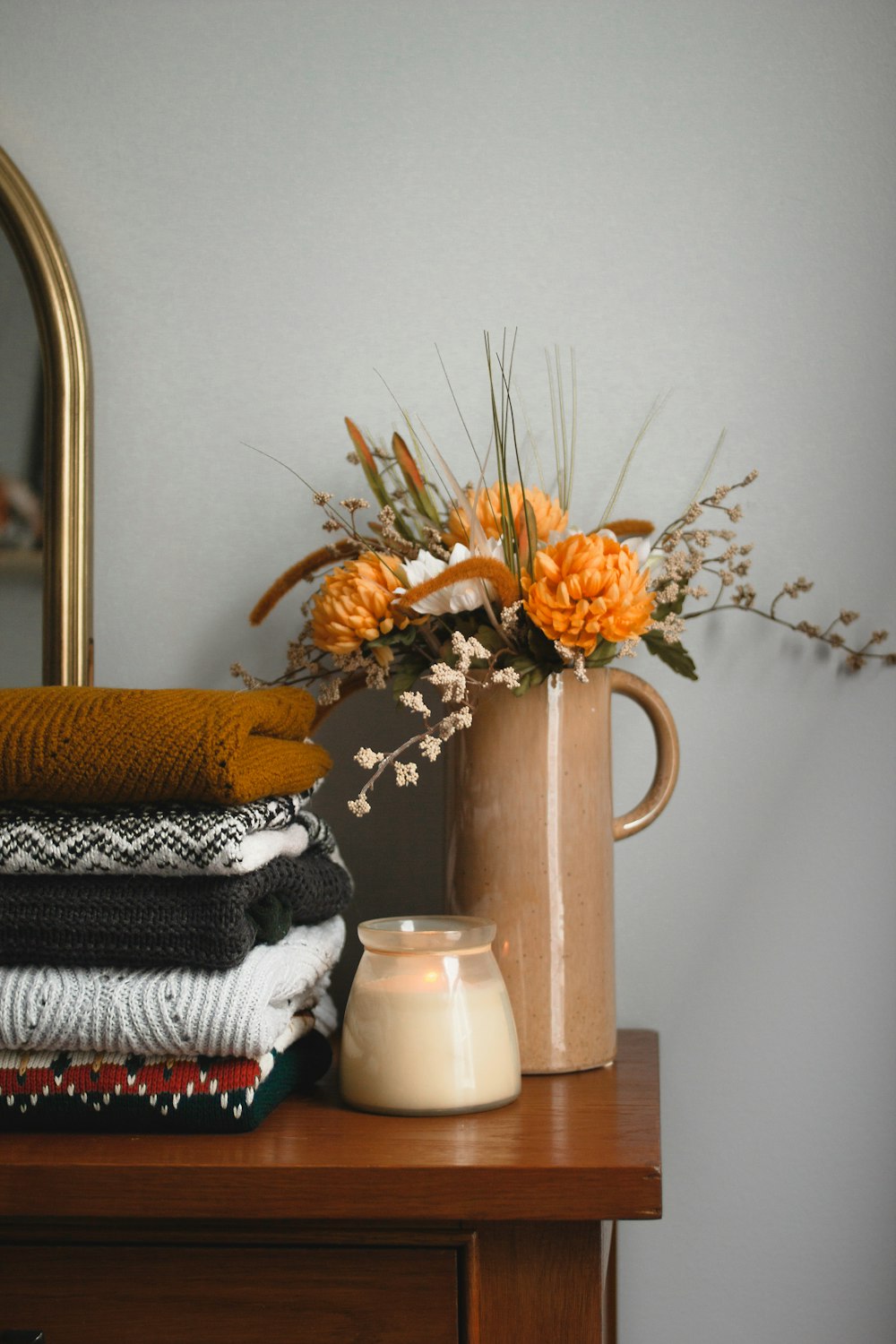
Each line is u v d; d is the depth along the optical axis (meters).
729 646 0.98
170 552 1.04
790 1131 0.97
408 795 1.00
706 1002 0.98
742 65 1.01
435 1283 0.63
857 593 0.98
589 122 1.02
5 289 1.02
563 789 0.81
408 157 1.03
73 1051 0.68
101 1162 0.62
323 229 1.04
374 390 1.03
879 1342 0.95
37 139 1.05
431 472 1.01
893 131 0.99
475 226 1.02
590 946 0.82
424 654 0.85
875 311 0.99
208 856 0.65
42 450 1.02
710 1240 0.97
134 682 1.03
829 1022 0.97
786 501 0.99
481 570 0.75
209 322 1.04
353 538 0.88
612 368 1.01
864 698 0.97
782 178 1.00
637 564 0.80
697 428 1.00
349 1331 0.63
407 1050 0.71
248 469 1.03
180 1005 0.65
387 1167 0.61
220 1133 0.68
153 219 1.05
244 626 1.03
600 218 1.01
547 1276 0.63
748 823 0.98
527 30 1.03
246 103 1.04
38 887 0.67
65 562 1.00
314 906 0.77
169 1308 0.64
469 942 0.74
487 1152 0.63
